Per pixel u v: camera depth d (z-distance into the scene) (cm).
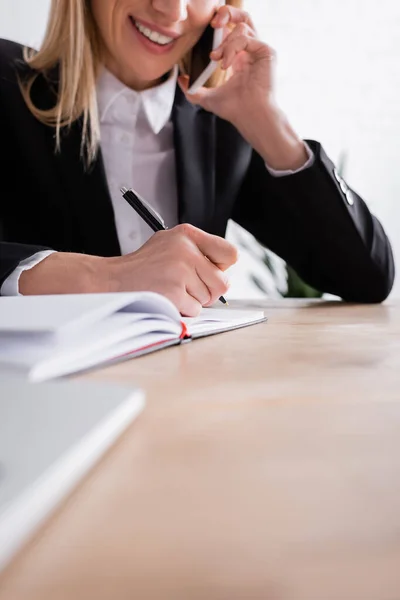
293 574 12
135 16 115
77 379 35
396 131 302
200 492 18
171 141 129
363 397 31
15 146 114
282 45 296
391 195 306
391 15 295
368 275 115
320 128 301
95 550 14
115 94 123
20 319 37
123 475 19
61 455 17
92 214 112
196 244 70
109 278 66
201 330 56
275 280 247
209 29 121
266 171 128
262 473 19
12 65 120
